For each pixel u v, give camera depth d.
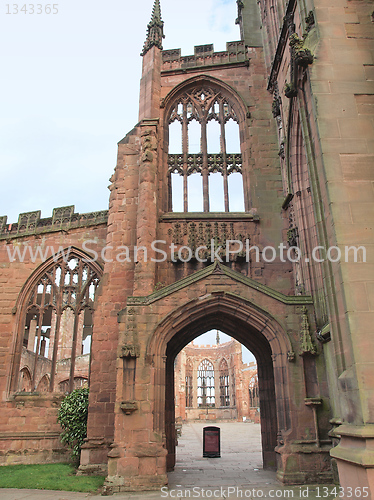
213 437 23.33
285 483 14.03
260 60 28.17
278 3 25.77
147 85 26.70
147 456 14.28
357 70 13.96
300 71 14.91
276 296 16.12
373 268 11.54
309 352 15.27
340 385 11.21
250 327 18.36
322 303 16.36
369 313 11.09
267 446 18.83
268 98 27.00
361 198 12.28
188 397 87.12
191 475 16.84
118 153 24.72
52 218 28.14
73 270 26.80
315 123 13.42
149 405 14.91
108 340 21.05
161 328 15.85
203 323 19.05
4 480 16.95
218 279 16.48
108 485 13.90
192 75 28.06
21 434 22.92
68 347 40.22
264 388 19.61
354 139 13.01
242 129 26.73
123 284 22.02
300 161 20.83
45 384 38.06
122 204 23.58
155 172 22.91
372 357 10.66
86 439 19.42
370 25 14.66
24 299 26.52
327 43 14.34
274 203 24.34
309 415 14.76
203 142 26.75
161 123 26.69
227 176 26.02
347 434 10.29
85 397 21.59
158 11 28.81
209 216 23.84
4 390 24.33
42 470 19.59
